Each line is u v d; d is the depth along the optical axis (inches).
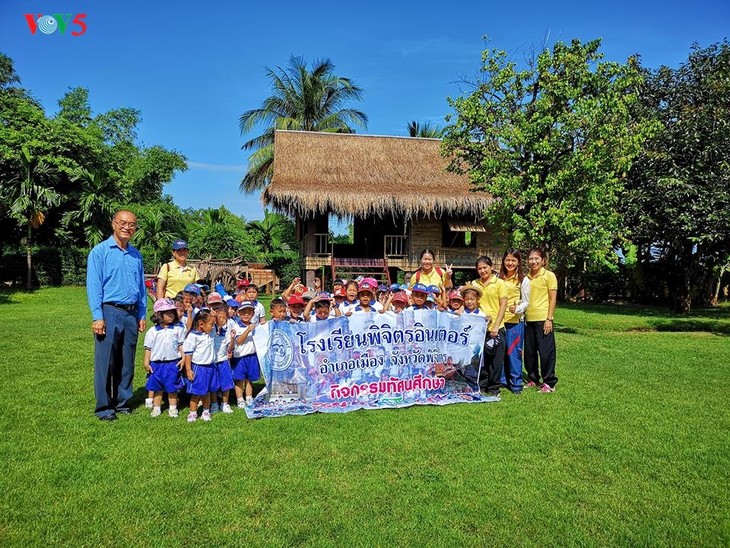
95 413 224.7
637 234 703.7
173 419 223.5
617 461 183.9
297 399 247.3
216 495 154.6
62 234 1051.3
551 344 277.7
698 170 668.1
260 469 172.1
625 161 509.0
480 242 847.7
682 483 167.6
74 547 128.8
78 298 802.8
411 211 746.2
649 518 146.6
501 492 159.6
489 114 565.0
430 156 874.1
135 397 261.0
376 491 158.2
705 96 721.0
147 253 1180.5
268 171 1252.5
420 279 309.0
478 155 607.5
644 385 292.8
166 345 226.2
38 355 344.2
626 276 903.1
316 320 252.7
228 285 792.9
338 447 191.8
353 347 253.9
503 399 262.7
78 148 1064.8
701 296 885.8
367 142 879.7
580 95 521.7
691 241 700.7
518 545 133.0
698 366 346.3
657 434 211.0
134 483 161.2
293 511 146.1
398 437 203.2
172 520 141.1
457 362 268.1
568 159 505.7
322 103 1315.2
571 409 244.5
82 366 314.0
